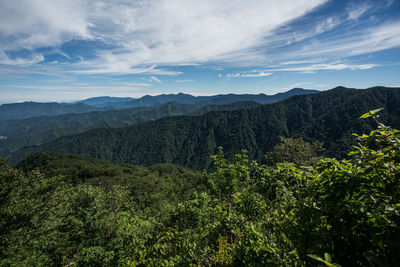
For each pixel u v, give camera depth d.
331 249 1.64
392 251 1.22
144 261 5.59
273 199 3.15
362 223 1.57
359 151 1.89
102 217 14.29
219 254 3.48
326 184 1.89
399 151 1.52
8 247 13.97
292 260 1.86
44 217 17.42
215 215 6.12
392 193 1.54
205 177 7.97
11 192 15.60
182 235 5.77
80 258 9.72
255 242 2.43
